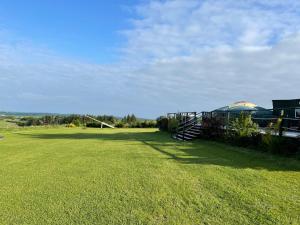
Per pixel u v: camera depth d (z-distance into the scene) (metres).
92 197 6.32
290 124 13.44
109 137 22.31
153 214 5.30
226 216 5.14
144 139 20.16
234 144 14.52
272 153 11.40
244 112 14.66
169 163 9.98
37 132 28.66
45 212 5.50
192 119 22.20
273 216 5.07
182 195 6.33
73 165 10.02
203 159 10.74
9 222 5.08
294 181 7.25
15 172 8.98
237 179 7.50
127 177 8.02
